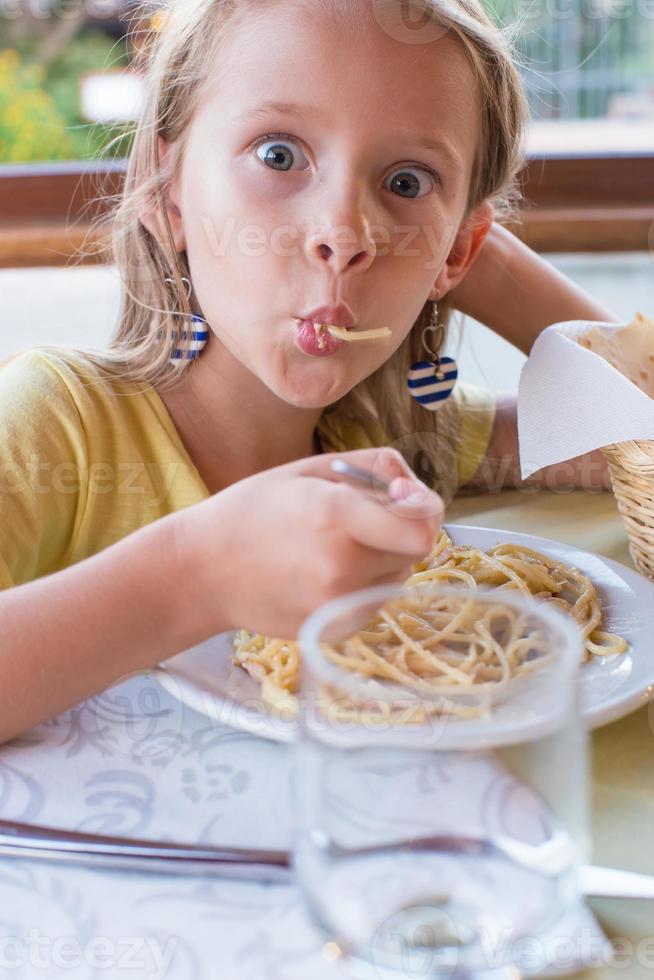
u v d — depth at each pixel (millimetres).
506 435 1059
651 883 389
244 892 391
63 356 909
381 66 742
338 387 797
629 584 652
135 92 1146
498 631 413
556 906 327
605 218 1716
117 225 975
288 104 741
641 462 670
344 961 338
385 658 435
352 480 521
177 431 931
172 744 495
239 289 785
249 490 523
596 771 482
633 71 1703
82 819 432
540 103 1648
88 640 516
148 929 372
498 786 319
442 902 322
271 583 499
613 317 1142
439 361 1027
